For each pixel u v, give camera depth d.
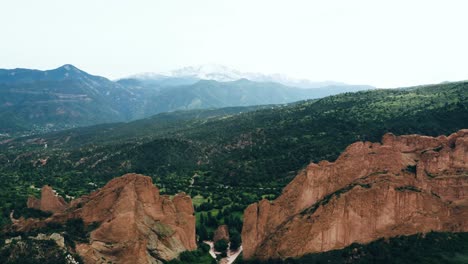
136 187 105.44
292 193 106.44
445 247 92.56
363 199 97.50
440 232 97.06
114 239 94.31
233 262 105.00
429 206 98.94
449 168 106.31
